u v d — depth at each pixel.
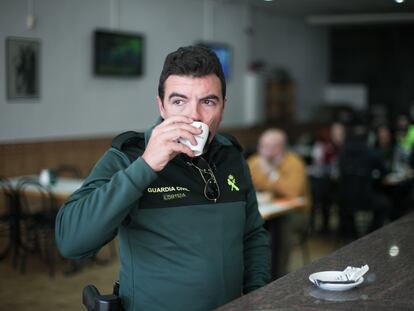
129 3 7.52
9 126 6.20
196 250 1.57
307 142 10.10
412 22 10.91
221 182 1.67
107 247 6.33
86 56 7.01
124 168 1.55
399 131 9.03
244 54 9.90
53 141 6.67
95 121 7.21
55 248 6.00
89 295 1.65
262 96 10.22
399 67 12.09
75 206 1.43
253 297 1.38
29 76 6.35
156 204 1.55
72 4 6.77
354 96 12.45
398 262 1.72
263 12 10.36
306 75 11.91
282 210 4.27
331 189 6.80
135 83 7.75
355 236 6.62
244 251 1.88
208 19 9.00
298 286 1.48
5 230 5.98
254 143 10.02
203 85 1.51
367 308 1.31
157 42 8.03
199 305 1.56
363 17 10.58
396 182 6.56
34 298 4.67
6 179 5.64
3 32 6.05
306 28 11.80
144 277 1.56
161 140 1.39
